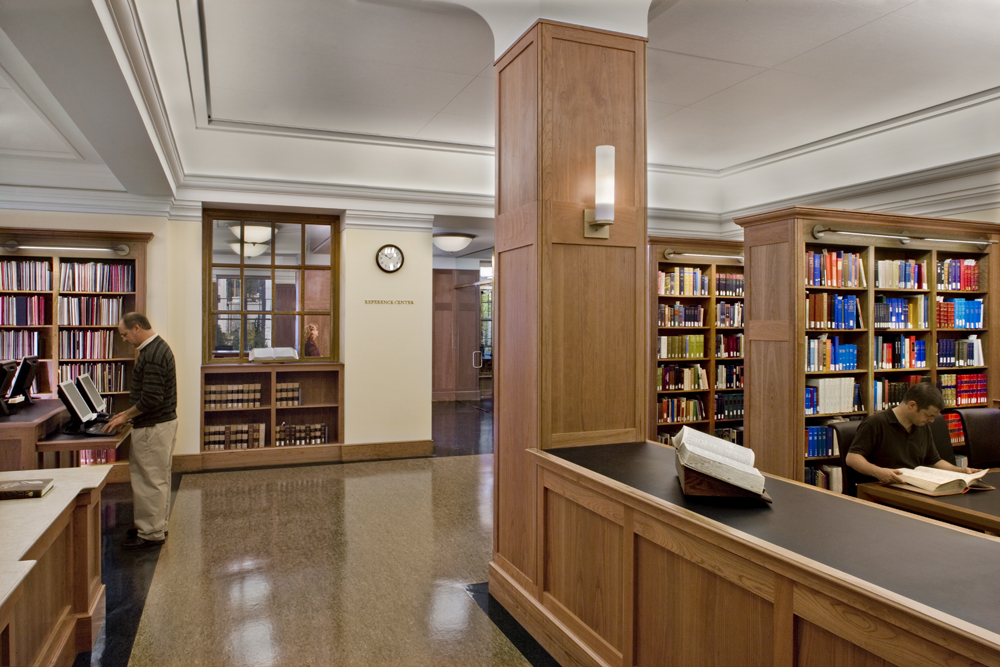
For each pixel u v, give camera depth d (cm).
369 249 736
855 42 452
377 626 333
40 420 433
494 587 367
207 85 536
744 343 532
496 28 373
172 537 467
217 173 664
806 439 528
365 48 456
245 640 318
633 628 244
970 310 579
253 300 725
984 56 474
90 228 632
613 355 336
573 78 329
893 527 205
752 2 394
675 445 264
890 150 640
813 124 645
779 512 220
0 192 603
